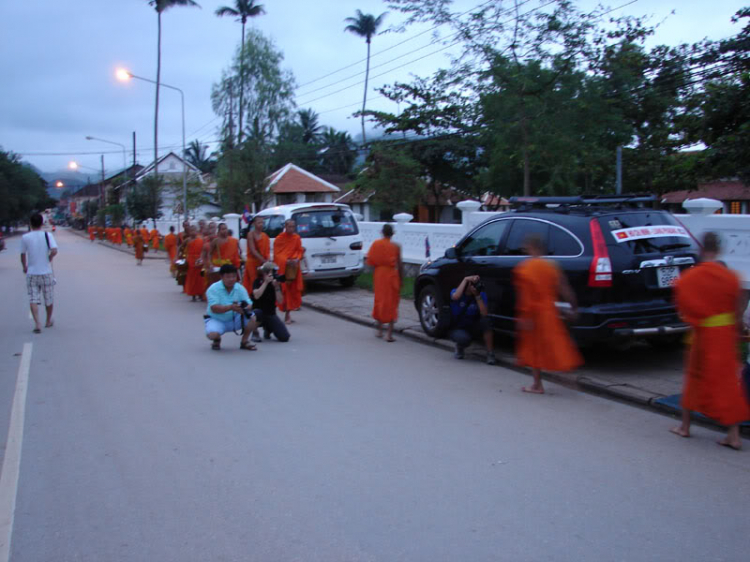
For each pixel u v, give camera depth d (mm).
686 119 19500
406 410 6293
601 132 15297
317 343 9688
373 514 4109
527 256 7762
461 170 31500
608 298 6969
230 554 3656
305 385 7234
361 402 6562
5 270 25531
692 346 5293
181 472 4828
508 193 23500
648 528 3918
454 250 8992
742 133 15234
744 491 4453
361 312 12148
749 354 5488
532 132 13969
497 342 9312
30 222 11047
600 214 7281
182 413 6250
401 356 8734
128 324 11531
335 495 4395
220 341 9594
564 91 13734
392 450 5223
